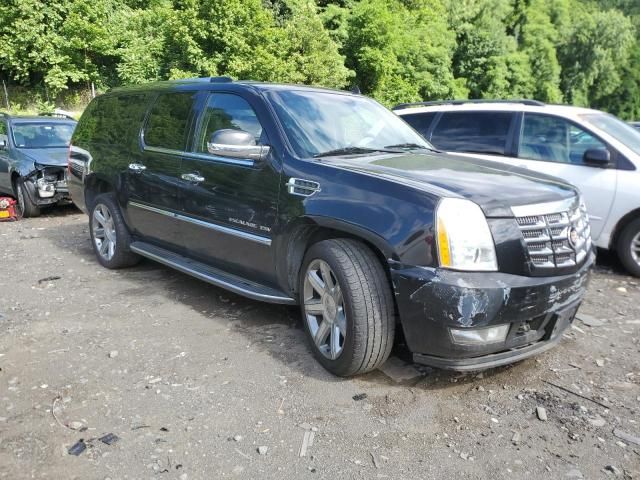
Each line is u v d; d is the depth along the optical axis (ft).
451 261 9.00
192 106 14.79
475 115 21.86
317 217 10.67
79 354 11.62
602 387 10.54
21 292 15.83
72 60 80.59
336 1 112.27
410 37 115.65
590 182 18.65
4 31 76.95
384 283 9.95
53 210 31.63
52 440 8.54
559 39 190.70
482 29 140.56
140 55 78.64
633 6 269.64
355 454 8.32
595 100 208.64
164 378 10.59
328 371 10.84
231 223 12.88
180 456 8.20
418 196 9.52
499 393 10.23
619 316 14.55
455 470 7.98
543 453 8.43
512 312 9.14
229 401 9.76
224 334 12.76
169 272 18.03
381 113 15.11
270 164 11.94
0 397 9.82
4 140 30.32
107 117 18.72
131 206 16.60
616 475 7.94
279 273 11.91
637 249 18.16
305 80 87.20
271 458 8.19
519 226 9.42
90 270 18.26
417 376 10.76
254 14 79.87
